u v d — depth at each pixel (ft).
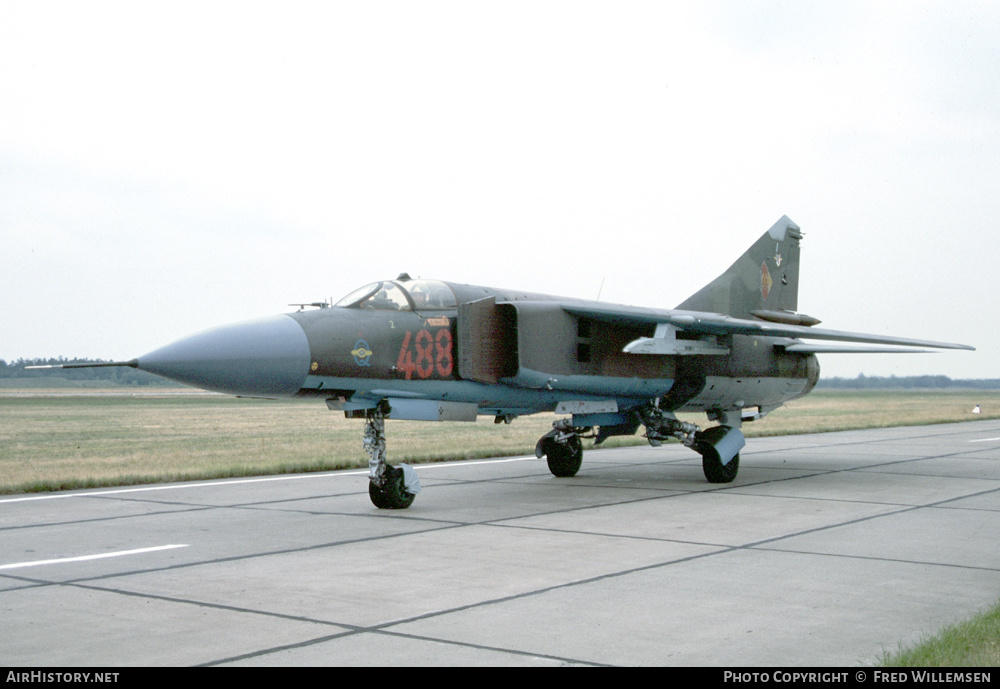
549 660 17.58
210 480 52.24
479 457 69.00
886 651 18.20
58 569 26.48
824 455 70.18
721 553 28.96
